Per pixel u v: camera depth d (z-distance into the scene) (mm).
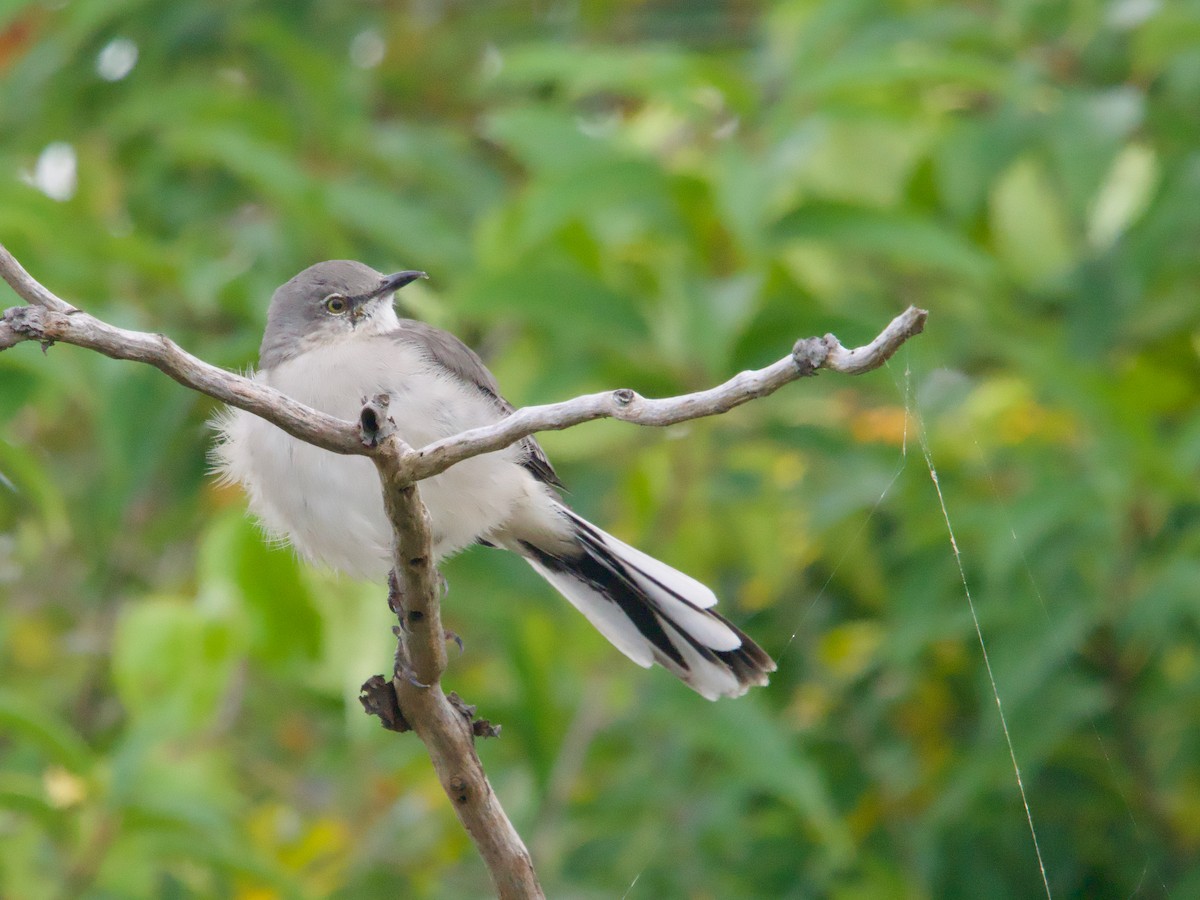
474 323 12742
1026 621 10258
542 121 11266
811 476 11852
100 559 13336
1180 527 11133
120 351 5641
